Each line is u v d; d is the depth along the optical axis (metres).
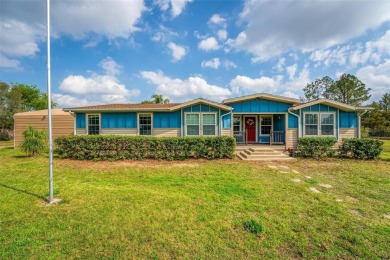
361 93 41.91
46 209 4.54
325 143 11.65
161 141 10.59
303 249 3.28
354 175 7.91
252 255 3.15
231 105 13.83
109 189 5.91
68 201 4.98
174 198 5.24
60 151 10.96
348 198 5.46
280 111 13.70
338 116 13.34
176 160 10.54
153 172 8.17
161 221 4.07
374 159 11.25
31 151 11.97
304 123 13.40
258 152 11.45
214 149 10.84
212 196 5.45
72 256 3.05
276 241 3.48
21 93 40.25
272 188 6.18
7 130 33.25
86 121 13.91
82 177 7.39
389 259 3.07
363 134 34.03
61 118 17.08
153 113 13.63
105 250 3.20
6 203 4.85
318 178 7.43
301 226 3.95
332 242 3.46
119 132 13.80
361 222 4.11
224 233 3.70
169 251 3.20
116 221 4.04
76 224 3.91
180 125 13.48
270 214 4.46
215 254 3.16
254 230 3.76
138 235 3.59
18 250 3.15
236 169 8.75
